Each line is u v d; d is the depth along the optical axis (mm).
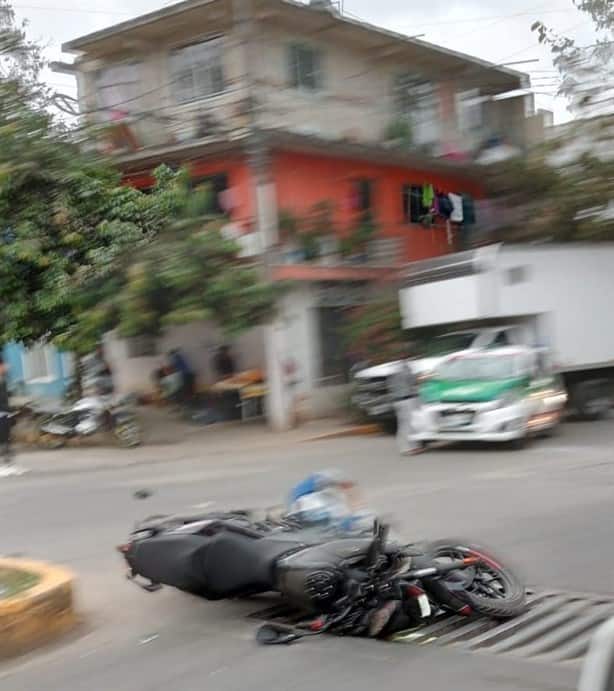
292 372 20891
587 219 23906
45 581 7066
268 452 17922
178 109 23469
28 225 18734
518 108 29969
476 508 10977
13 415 20031
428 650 6137
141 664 6191
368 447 17844
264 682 5695
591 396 20547
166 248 18781
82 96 25359
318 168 23250
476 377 16906
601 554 8578
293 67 23734
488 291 18531
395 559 6633
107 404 19734
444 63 27344
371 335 21172
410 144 25000
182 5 22078
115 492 13695
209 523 7066
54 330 19297
